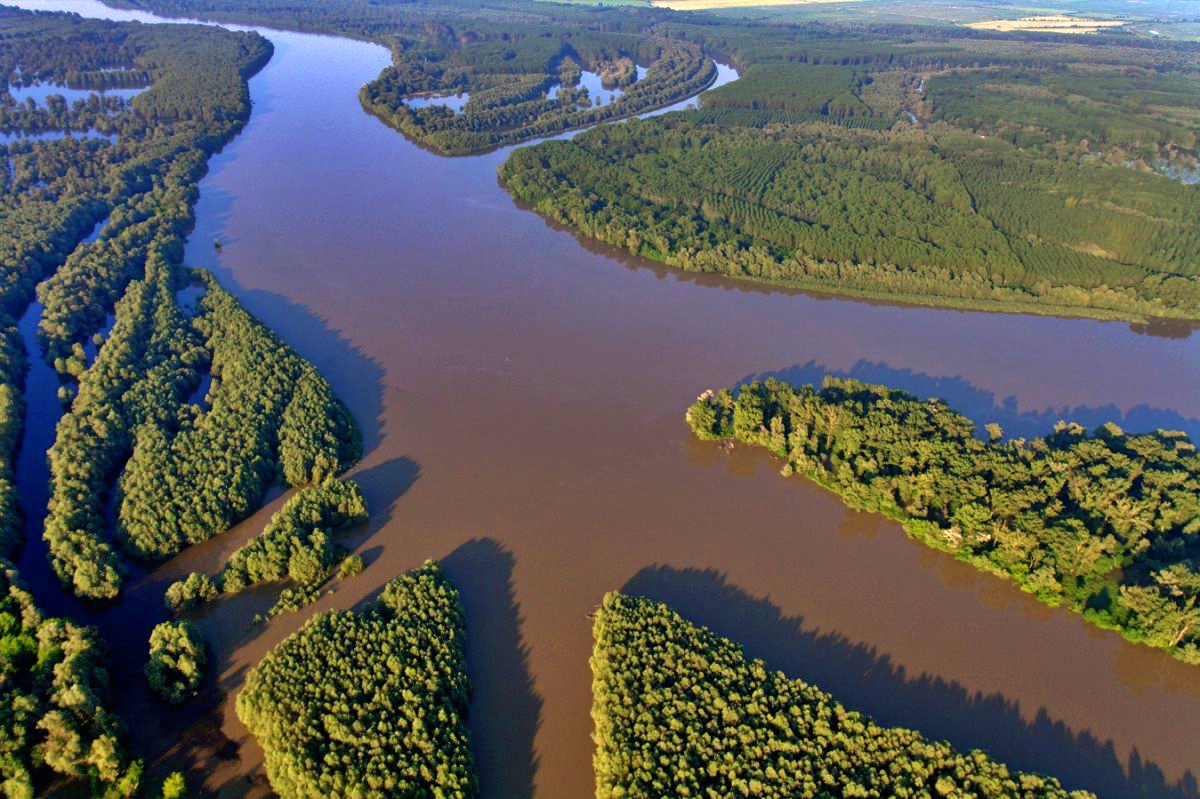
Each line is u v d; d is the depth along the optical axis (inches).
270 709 4515.3
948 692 5044.3
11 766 4124.0
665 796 4106.8
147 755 4520.2
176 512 5885.8
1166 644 5206.7
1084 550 5590.6
